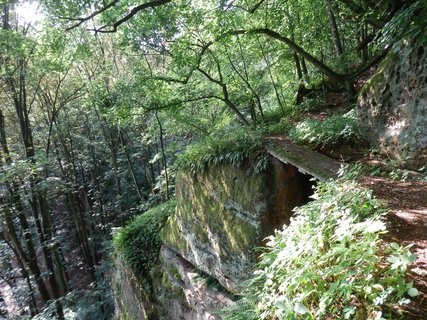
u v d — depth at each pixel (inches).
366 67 277.6
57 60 371.6
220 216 262.7
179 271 330.6
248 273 235.0
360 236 109.2
